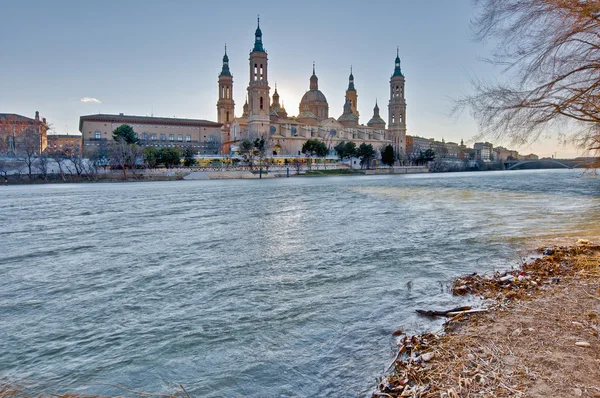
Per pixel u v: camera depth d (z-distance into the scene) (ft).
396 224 75.25
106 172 336.49
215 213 99.96
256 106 461.37
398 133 619.26
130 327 28.37
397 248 52.90
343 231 68.18
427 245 54.44
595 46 31.35
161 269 44.62
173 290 36.73
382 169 474.90
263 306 31.81
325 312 30.01
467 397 16.43
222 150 542.98
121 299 34.55
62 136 622.13
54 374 22.06
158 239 63.98
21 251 56.13
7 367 22.94
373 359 22.29
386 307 30.50
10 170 321.32
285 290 35.83
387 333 25.72
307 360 22.63
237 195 161.17
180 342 25.63
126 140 389.60
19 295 36.17
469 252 49.42
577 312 25.00
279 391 19.67
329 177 375.45
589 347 20.06
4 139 399.24
